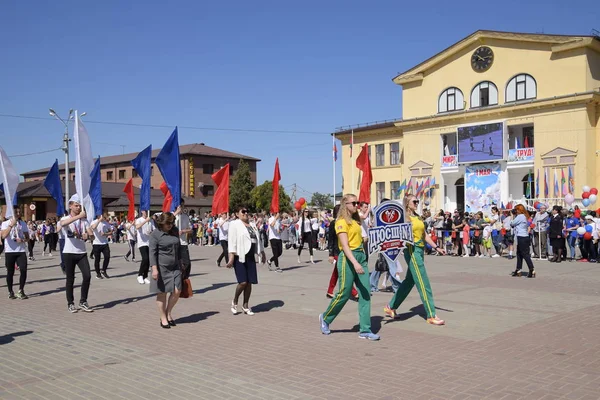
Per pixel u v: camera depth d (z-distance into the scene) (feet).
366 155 50.19
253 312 31.45
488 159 125.08
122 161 232.12
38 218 179.11
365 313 24.22
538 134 119.03
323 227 93.61
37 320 30.27
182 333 26.18
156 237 27.32
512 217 68.80
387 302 34.06
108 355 22.25
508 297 35.29
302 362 20.61
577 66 114.52
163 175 40.32
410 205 28.09
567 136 114.83
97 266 50.80
